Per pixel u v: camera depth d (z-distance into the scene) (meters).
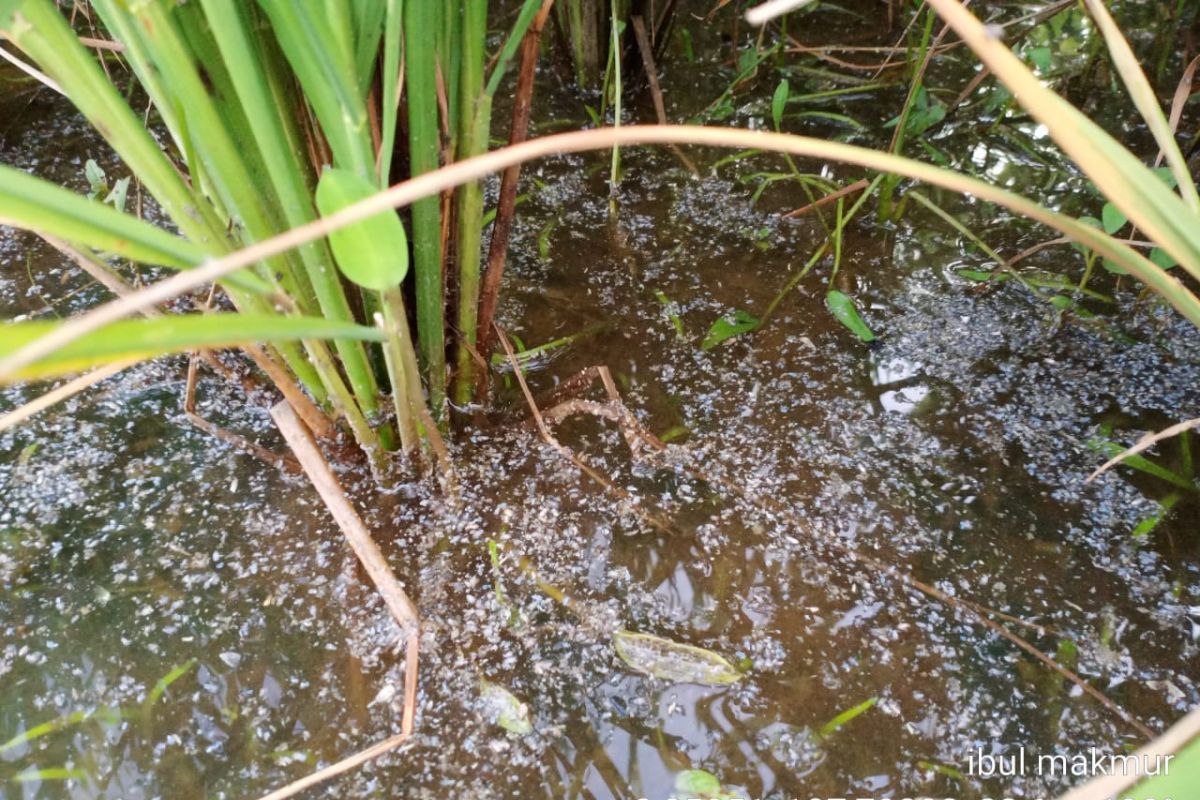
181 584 0.34
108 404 0.42
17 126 0.61
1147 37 0.69
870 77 0.67
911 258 0.50
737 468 0.39
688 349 0.45
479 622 0.33
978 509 0.37
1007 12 0.73
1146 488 0.37
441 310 0.34
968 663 0.32
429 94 0.27
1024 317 0.46
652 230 0.53
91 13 0.61
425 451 0.36
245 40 0.23
